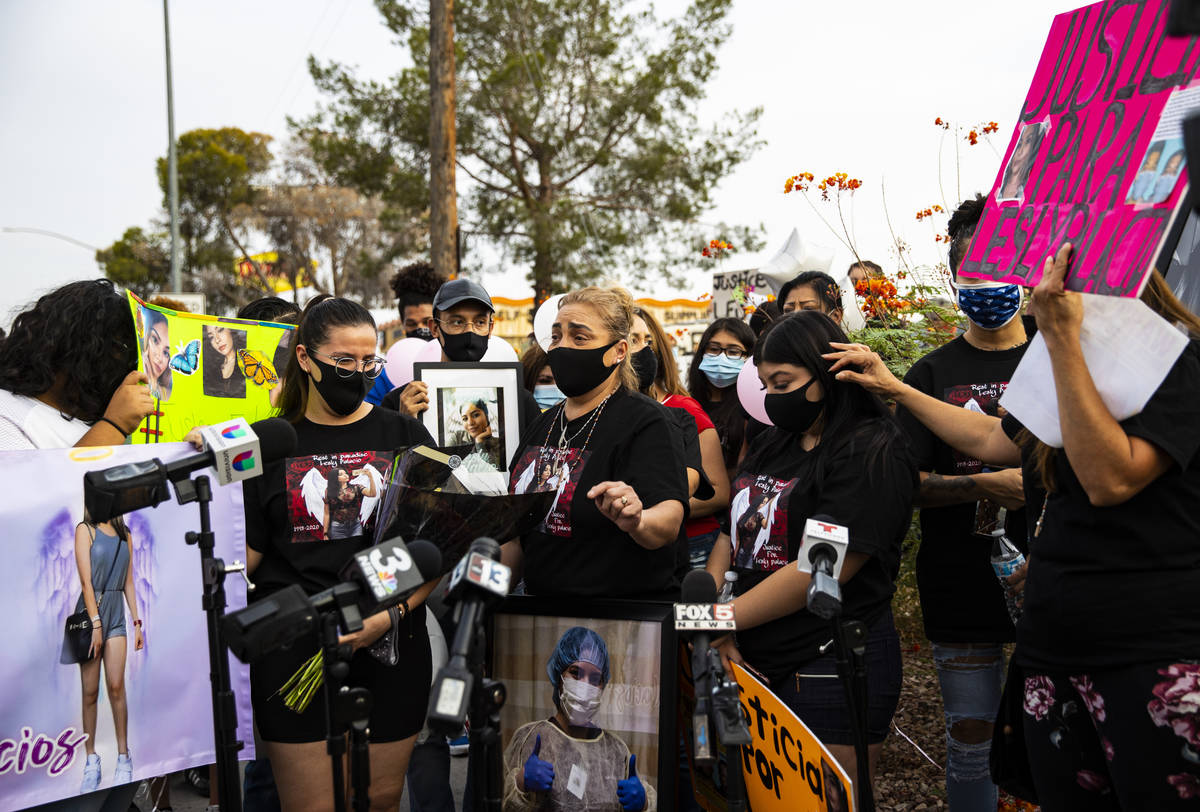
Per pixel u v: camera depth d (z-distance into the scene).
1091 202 2.01
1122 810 2.21
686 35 21.48
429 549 2.35
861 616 2.86
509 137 22.39
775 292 7.55
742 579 3.10
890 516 2.80
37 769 2.72
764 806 2.71
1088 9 2.17
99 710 2.81
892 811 4.09
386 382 5.44
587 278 21.53
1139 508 2.14
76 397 2.85
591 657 2.99
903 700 5.25
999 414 3.44
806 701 2.86
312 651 2.86
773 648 2.90
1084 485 2.12
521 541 3.23
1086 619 2.20
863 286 4.91
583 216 21.55
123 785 2.93
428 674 3.11
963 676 3.43
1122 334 2.08
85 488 2.37
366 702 2.20
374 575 2.16
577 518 3.03
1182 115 1.84
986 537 3.36
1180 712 2.06
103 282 2.94
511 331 24.39
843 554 2.35
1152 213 1.83
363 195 23.89
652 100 21.70
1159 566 2.12
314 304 3.26
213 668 2.48
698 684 2.24
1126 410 2.07
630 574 3.03
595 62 21.89
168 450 2.89
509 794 3.04
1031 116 2.29
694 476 3.51
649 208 22.39
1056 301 2.01
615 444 3.04
